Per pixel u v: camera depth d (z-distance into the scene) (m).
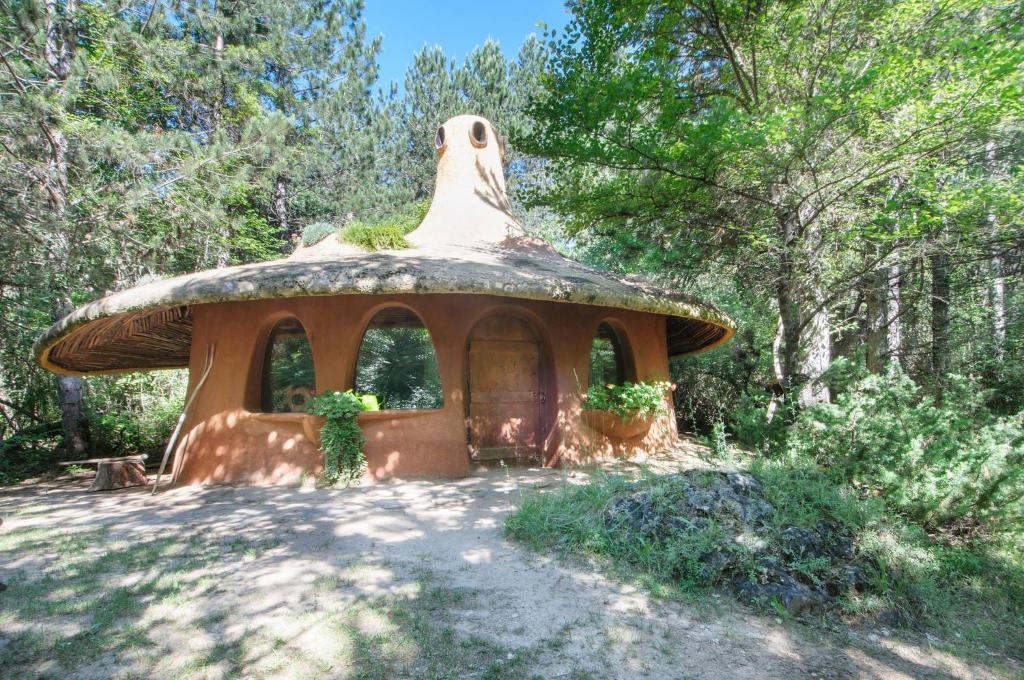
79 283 13.53
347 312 8.74
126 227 14.20
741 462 7.16
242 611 3.97
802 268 10.03
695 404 16.33
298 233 26.22
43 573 4.78
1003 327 11.98
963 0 8.03
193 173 15.46
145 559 5.06
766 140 8.09
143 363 13.19
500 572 4.73
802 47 9.59
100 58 16.83
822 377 8.22
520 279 8.08
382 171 27.45
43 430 14.16
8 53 11.75
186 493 8.04
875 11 9.05
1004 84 7.00
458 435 8.66
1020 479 5.75
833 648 3.79
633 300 8.70
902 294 13.13
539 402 9.93
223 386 8.98
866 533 5.03
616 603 4.18
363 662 3.35
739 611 4.16
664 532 4.98
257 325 9.02
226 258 18.52
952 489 5.83
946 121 7.45
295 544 5.49
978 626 4.38
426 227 11.68
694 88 11.76
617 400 9.91
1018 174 8.31
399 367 13.20
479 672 3.27
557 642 3.61
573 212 10.19
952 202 7.82
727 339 12.41
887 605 4.36
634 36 10.61
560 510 5.80
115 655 3.39
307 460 8.44
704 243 11.53
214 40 22.81
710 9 10.04
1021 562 5.47
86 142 13.34
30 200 12.20
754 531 4.83
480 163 12.34
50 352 10.20
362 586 4.42
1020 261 10.83
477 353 9.64
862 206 10.05
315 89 26.64
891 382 7.09
